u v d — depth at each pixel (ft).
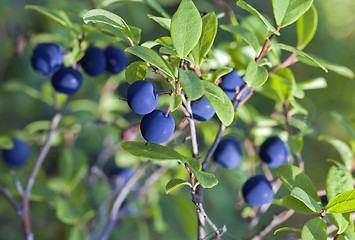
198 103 0.65
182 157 0.62
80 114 1.15
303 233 0.62
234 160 0.76
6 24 1.22
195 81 0.60
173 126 0.63
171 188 0.63
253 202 0.71
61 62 0.79
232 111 0.62
